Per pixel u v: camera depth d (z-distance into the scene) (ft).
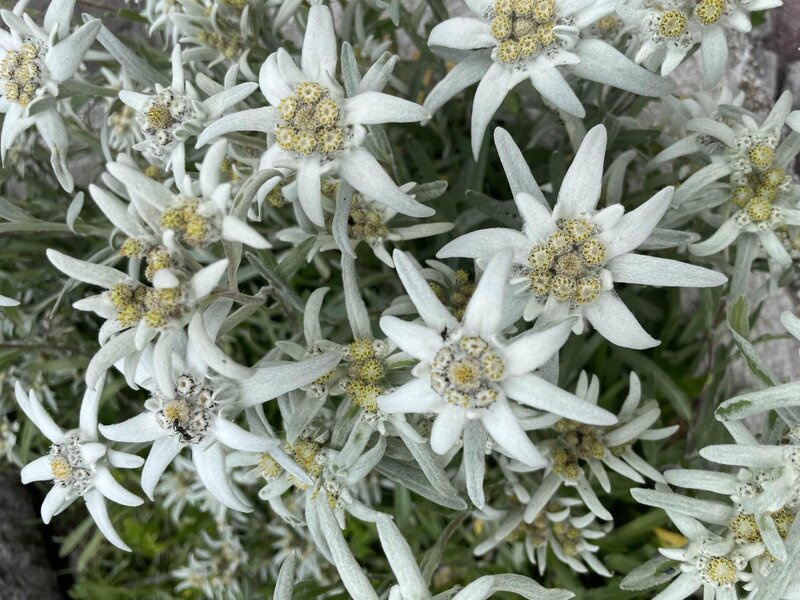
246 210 0.46
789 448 0.45
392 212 0.60
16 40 0.55
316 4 0.50
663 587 0.69
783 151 0.56
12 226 0.61
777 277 0.62
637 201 0.68
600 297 0.45
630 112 0.69
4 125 0.55
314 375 0.46
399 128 0.76
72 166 0.89
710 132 0.57
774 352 0.81
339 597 0.69
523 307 0.47
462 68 0.54
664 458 0.74
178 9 0.67
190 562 0.88
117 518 0.88
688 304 0.86
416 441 0.48
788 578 0.43
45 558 0.97
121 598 0.90
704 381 0.78
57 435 0.54
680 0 0.49
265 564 0.86
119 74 0.73
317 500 0.51
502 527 0.66
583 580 0.83
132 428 0.48
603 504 0.79
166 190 0.44
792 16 0.77
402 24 0.70
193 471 0.85
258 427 0.49
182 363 0.47
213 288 0.45
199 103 0.53
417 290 0.43
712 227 0.68
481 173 0.75
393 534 0.47
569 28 0.49
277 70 0.50
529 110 0.89
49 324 0.80
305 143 0.47
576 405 0.41
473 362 0.41
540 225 0.45
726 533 0.50
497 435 0.42
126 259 0.76
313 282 0.83
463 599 0.45
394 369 0.50
